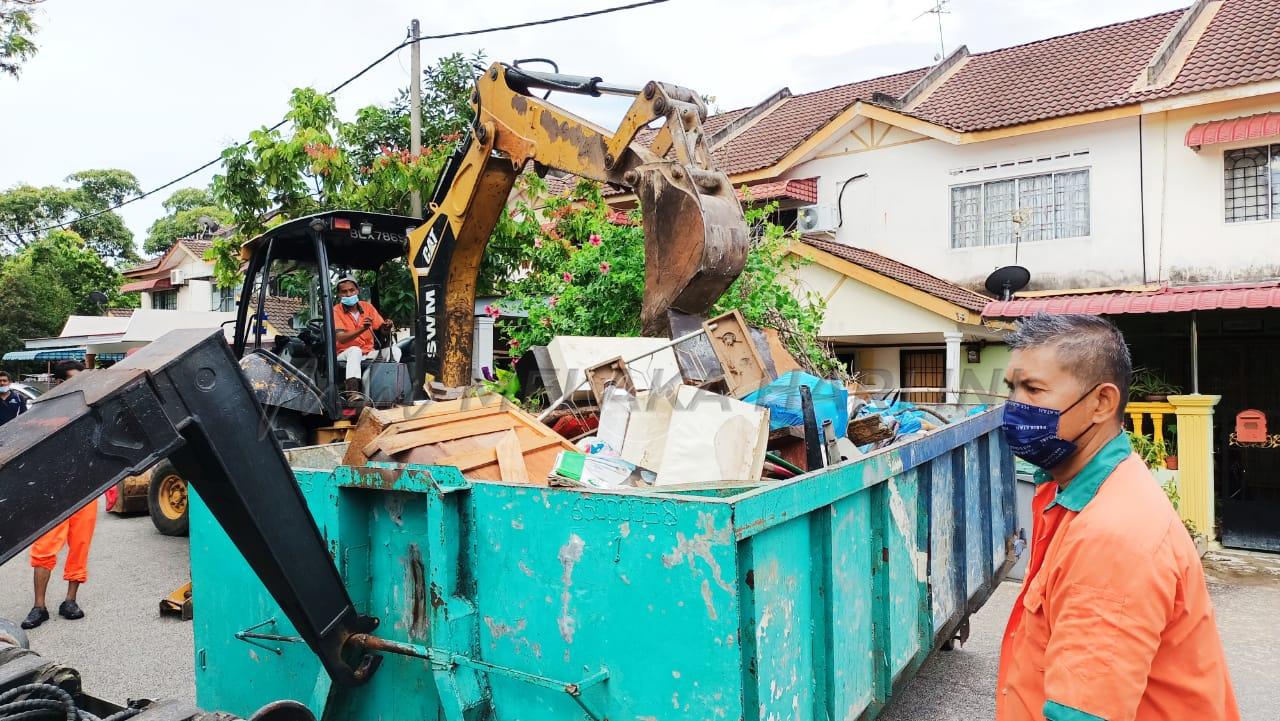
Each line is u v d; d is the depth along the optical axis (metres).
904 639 3.25
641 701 2.17
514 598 2.44
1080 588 1.59
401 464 2.66
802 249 12.11
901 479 3.26
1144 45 13.20
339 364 6.99
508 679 2.47
